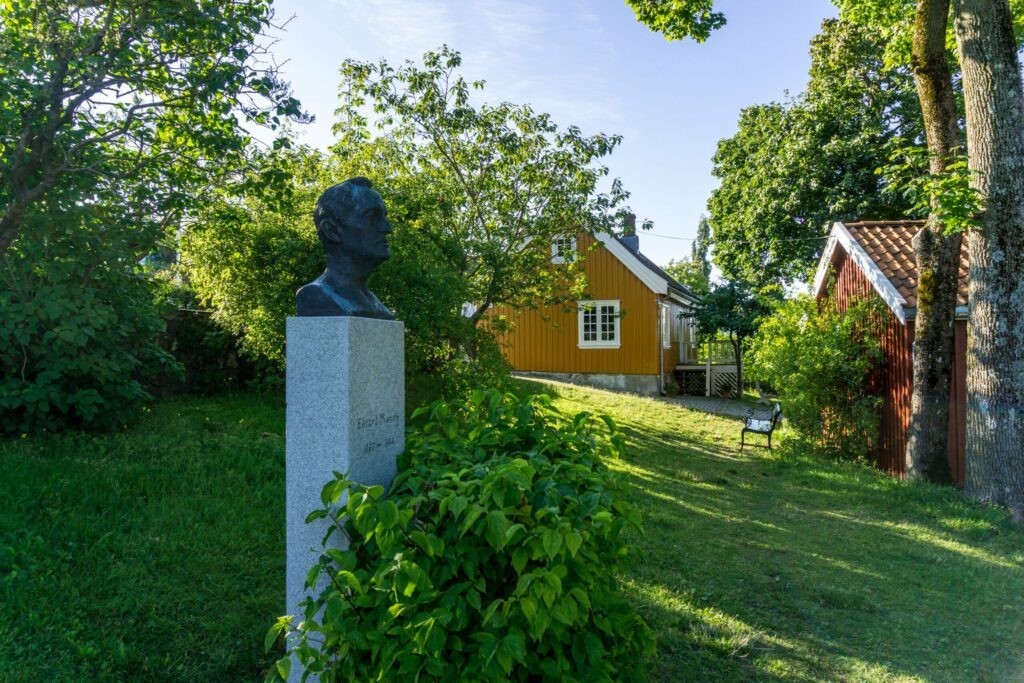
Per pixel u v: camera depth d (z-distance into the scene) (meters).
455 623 2.53
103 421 6.66
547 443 3.46
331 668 2.69
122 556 4.32
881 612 4.64
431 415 3.78
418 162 12.74
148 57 6.39
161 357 7.55
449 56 12.37
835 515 7.55
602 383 21.75
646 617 4.36
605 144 12.91
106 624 3.63
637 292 21.50
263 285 8.84
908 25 12.16
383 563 2.61
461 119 12.40
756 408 20.05
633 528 2.99
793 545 6.21
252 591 4.22
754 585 5.12
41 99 5.70
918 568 5.64
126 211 6.58
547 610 2.45
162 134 6.80
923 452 9.55
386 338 3.70
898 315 10.40
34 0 5.95
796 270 23.48
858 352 11.79
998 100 7.73
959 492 8.43
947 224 7.70
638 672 2.98
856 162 21.42
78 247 6.14
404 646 2.50
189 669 3.39
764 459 11.26
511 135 12.51
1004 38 7.75
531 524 2.66
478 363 9.75
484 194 12.91
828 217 21.83
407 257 8.68
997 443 7.70
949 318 9.51
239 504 5.42
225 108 6.55
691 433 13.60
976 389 7.96
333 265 3.59
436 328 9.09
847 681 3.68
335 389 3.22
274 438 7.54
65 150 6.09
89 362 6.30
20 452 5.70
